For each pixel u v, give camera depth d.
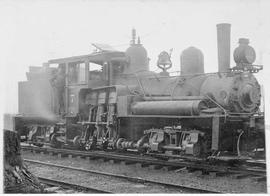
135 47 16.72
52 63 19.55
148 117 14.85
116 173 12.56
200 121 13.13
